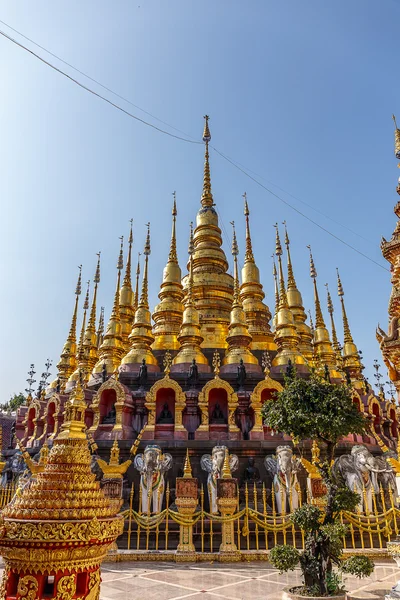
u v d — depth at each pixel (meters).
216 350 36.88
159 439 28.47
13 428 37.31
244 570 16.38
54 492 6.70
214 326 39.19
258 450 27.28
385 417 36.06
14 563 6.04
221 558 17.75
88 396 31.72
